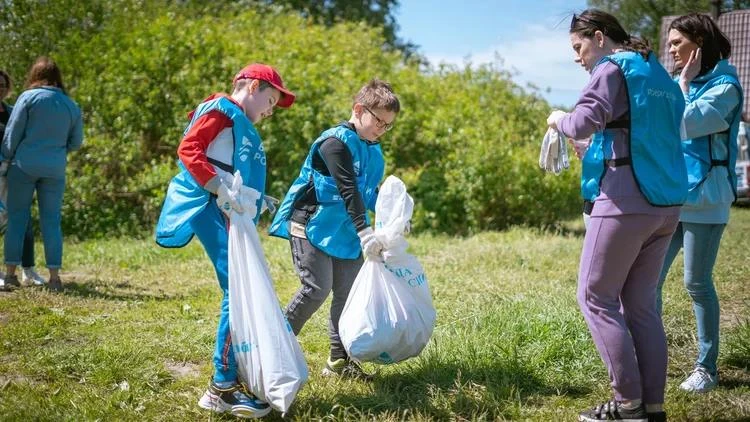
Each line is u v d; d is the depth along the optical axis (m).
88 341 5.06
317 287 4.19
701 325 4.22
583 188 3.62
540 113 14.65
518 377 4.30
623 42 3.62
